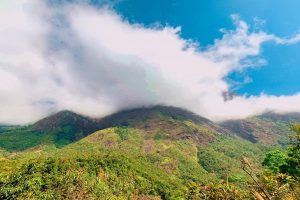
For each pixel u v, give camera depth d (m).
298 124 41.34
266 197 7.68
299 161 39.34
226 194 12.30
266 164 41.94
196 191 70.19
